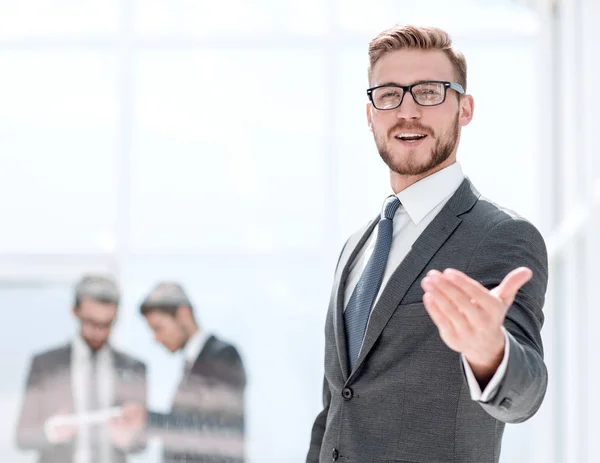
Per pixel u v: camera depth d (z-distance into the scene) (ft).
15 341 17.67
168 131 18.29
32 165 18.35
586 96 11.19
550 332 12.45
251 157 18.08
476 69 17.35
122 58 18.47
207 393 12.97
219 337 13.09
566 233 11.37
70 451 13.88
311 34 18.08
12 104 18.43
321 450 4.35
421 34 4.45
